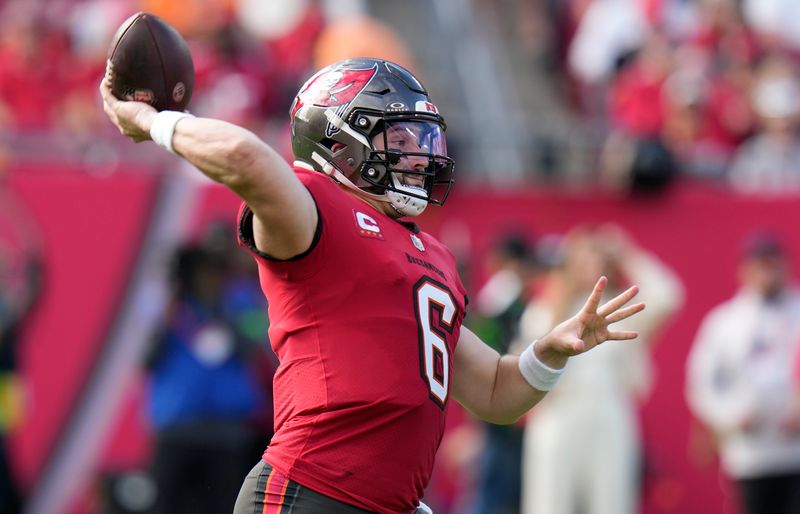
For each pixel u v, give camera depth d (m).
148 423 26.34
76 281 28.91
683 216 31.98
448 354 12.18
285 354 11.76
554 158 33.22
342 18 44.59
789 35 41.94
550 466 25.47
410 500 11.97
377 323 11.52
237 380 24.33
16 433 28.17
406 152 12.12
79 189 29.14
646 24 39.78
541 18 47.34
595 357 25.47
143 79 12.02
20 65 33.94
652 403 31.20
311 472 11.55
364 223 11.70
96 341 28.86
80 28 38.09
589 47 42.00
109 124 33.78
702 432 29.95
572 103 43.94
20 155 29.08
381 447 11.61
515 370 13.21
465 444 29.64
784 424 26.08
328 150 12.19
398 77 12.30
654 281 26.33
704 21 39.84
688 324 31.66
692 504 30.88
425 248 12.38
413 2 48.22
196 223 29.55
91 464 28.52
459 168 32.22
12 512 25.25
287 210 10.83
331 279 11.45
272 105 36.38
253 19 43.25
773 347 26.28
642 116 35.12
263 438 24.95
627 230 31.86
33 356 28.45
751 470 26.20
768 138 34.97
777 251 26.66
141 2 37.88
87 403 28.64
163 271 27.23
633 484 26.72
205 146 10.71
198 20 36.78
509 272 27.36
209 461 24.03
